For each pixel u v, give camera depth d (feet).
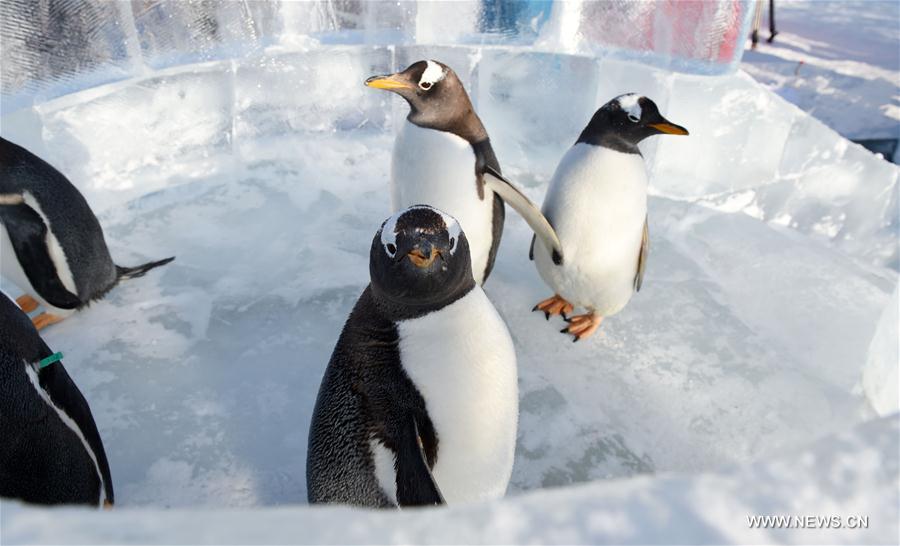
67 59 14.85
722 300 12.52
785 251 14.05
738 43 15.20
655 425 9.71
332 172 16.78
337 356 6.96
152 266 12.91
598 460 9.08
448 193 10.51
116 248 13.74
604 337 11.53
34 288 10.64
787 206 15.53
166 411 9.72
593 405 10.05
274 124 17.85
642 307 12.30
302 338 11.35
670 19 15.24
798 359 11.05
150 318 11.69
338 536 1.79
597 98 16.21
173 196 15.61
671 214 15.24
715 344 11.37
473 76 17.24
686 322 11.92
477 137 10.84
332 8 17.83
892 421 2.18
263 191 15.92
